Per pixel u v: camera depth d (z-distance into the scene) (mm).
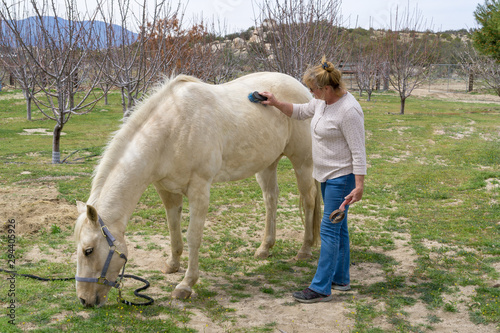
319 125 3373
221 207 6492
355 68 26938
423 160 10500
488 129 15383
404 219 6000
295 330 2961
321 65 3258
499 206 6453
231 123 3736
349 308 3309
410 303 3385
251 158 3979
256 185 7871
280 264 4359
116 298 3379
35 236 4777
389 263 4336
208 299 3490
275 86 4285
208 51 14250
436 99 28953
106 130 16156
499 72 24078
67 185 7223
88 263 3045
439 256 4441
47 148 12172
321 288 3453
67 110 9633
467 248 4711
